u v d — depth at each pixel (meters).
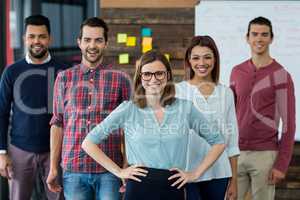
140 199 2.81
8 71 3.83
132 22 4.93
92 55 3.36
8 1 4.90
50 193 3.88
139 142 2.86
